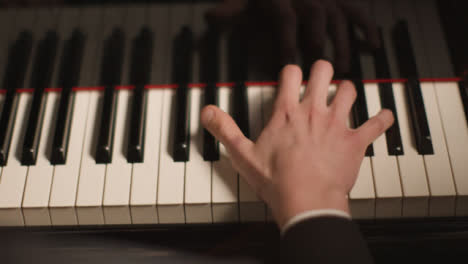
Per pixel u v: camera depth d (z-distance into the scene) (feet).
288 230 1.97
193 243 2.20
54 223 2.21
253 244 2.19
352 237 1.95
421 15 2.38
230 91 2.34
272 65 2.35
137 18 2.40
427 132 2.23
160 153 2.24
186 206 2.18
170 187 2.19
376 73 2.34
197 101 2.32
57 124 2.26
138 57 2.34
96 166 2.22
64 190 2.19
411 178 2.19
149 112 2.30
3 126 2.27
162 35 2.39
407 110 2.29
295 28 2.38
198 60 2.35
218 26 2.38
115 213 2.20
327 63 2.28
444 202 2.19
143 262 2.18
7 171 2.22
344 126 2.17
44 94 2.33
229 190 2.18
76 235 2.21
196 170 2.21
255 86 2.34
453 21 2.33
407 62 2.33
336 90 2.33
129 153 2.23
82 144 2.26
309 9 2.39
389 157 2.22
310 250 1.93
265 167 2.09
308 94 2.23
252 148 2.13
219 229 2.21
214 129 2.18
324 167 2.05
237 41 2.37
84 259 2.17
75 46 2.36
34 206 2.18
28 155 2.23
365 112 2.28
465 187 2.18
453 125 2.26
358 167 2.11
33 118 2.27
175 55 2.36
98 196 2.19
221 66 2.35
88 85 2.34
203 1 2.41
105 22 2.40
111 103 2.29
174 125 2.28
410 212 2.20
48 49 2.36
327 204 1.99
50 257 2.18
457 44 2.32
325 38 2.38
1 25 2.39
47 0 2.41
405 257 2.20
